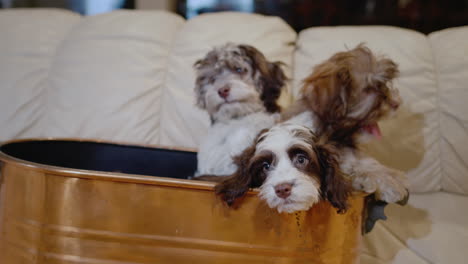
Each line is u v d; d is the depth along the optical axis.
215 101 1.11
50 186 0.90
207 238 0.88
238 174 0.85
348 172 0.90
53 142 1.33
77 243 0.91
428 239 1.24
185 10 2.45
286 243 0.88
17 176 0.94
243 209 0.86
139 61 1.74
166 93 1.72
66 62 1.80
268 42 1.70
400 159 1.57
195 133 1.67
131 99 1.70
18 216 0.95
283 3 2.29
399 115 1.55
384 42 1.62
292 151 0.80
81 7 2.61
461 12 2.08
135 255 0.91
